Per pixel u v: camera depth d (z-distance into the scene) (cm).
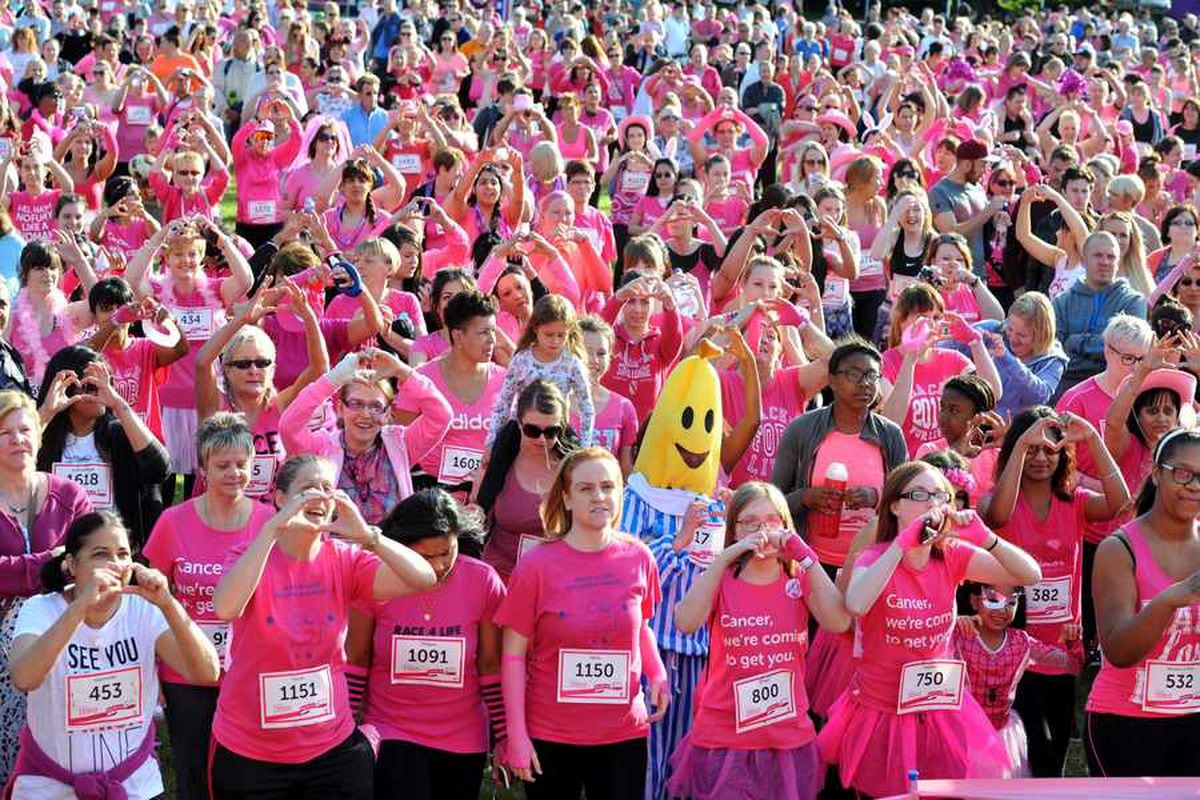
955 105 2705
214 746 745
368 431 949
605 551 785
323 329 1191
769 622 792
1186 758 802
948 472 885
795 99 3108
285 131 1984
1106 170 1997
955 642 855
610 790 786
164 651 745
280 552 736
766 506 804
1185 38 4672
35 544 852
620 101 2888
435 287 1177
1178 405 1031
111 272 1402
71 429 971
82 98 2336
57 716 734
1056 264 1625
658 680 800
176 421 1284
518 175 1662
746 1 4362
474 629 788
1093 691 823
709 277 1600
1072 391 1110
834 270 1566
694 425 899
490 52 2855
